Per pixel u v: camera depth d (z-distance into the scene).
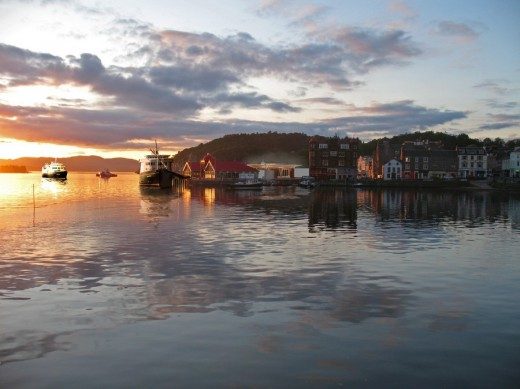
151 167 127.12
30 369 10.31
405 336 12.34
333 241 28.73
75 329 12.74
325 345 11.69
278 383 9.72
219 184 143.25
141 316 13.85
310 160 157.12
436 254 24.45
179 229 33.66
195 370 10.30
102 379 9.86
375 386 9.62
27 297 15.75
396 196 88.81
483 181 132.00
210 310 14.46
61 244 26.59
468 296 16.30
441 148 162.50
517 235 32.59
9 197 74.25
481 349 11.50
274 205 60.78
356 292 16.67
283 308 14.71
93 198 72.31
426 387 9.59
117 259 22.28
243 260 22.28
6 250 24.61
